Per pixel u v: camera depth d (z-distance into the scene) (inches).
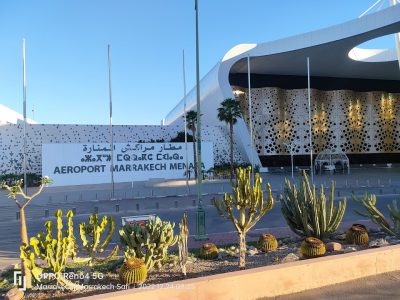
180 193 1249.4
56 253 266.5
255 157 2167.8
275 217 730.8
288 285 260.7
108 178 1608.0
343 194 1083.3
